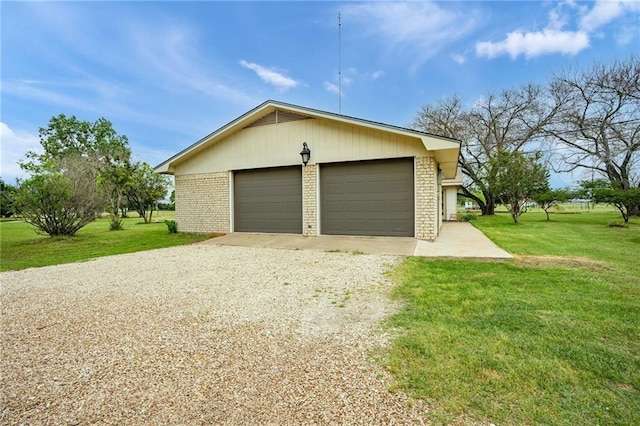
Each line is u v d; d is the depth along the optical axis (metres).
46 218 11.27
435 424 1.74
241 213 11.11
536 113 21.84
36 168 11.34
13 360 2.57
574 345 2.58
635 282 4.39
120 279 5.20
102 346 2.78
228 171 11.09
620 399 1.93
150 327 3.17
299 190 10.12
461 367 2.28
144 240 10.40
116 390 2.14
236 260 6.66
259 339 2.85
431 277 4.78
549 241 8.75
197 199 11.70
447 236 10.07
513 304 3.52
